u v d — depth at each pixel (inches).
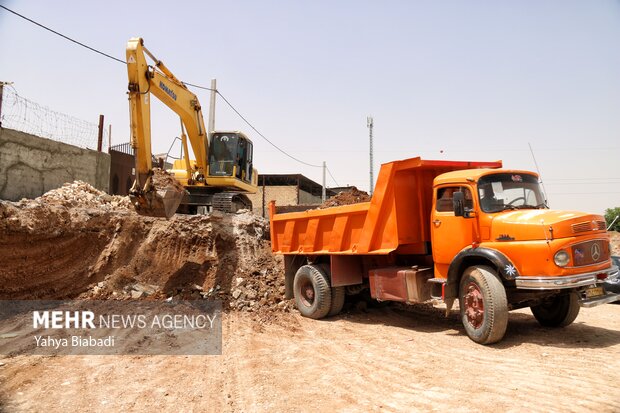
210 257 440.8
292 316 347.9
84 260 404.2
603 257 237.1
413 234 296.2
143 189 352.2
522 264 233.0
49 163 625.6
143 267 422.6
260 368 212.4
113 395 179.5
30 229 361.4
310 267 349.1
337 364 216.4
